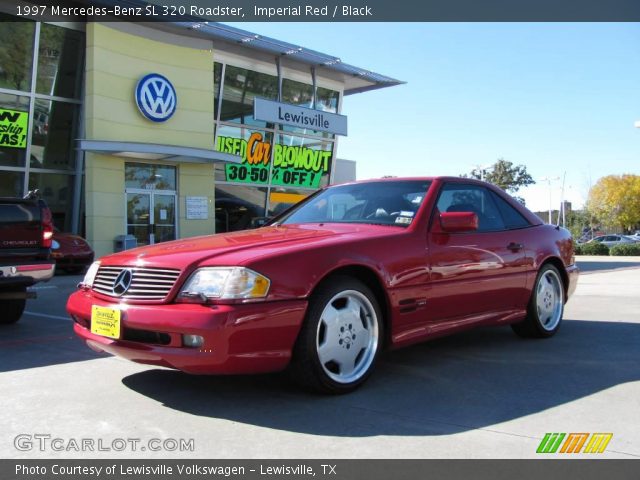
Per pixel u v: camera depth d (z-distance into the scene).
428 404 3.52
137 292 3.57
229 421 3.26
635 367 4.39
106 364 4.64
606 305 8.06
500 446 2.87
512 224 5.21
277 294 3.37
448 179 4.81
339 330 3.68
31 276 6.18
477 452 2.79
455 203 4.71
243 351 3.25
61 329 6.43
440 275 4.26
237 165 20.94
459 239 4.50
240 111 21.03
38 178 17.25
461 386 3.89
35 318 7.31
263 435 3.04
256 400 3.62
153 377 4.20
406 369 4.34
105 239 16.72
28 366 4.61
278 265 3.42
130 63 17.42
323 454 2.79
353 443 2.92
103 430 3.16
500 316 4.89
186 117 18.67
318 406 3.49
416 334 4.12
